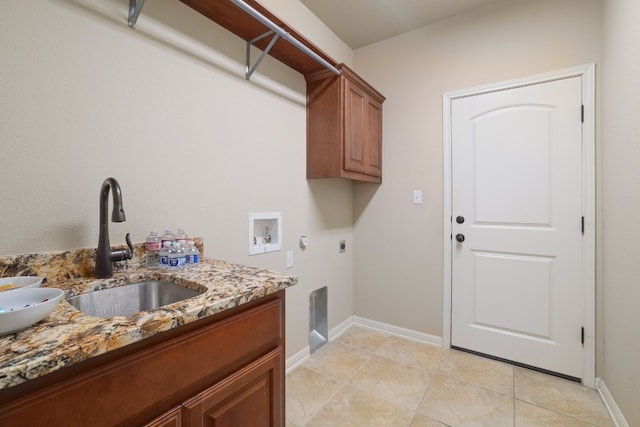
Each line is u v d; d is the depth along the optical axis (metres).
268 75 1.85
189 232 1.42
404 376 1.95
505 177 2.11
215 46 1.53
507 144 2.10
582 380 1.87
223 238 1.58
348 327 2.73
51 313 0.71
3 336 0.58
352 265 2.79
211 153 1.52
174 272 1.12
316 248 2.31
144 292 1.10
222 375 0.84
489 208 2.17
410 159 2.49
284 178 1.99
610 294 1.67
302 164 2.14
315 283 2.30
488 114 2.16
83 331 0.61
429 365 2.08
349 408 1.64
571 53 1.89
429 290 2.42
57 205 1.01
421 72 2.43
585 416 1.57
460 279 2.29
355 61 2.76
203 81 1.48
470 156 2.23
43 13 0.97
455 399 1.71
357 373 1.98
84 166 1.07
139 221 1.23
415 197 2.47
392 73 2.56
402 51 2.51
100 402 0.59
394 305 2.59
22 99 0.93
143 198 1.24
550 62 1.95
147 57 1.25
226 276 1.06
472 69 2.21
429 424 1.52
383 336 2.56
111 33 1.14
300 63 1.96
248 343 0.91
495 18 2.12
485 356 2.20
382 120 2.62
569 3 1.89
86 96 1.07
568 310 1.92
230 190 1.62
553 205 1.96
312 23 2.23
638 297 1.31
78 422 0.57
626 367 1.43
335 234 2.54
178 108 1.37
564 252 1.93
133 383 0.64
